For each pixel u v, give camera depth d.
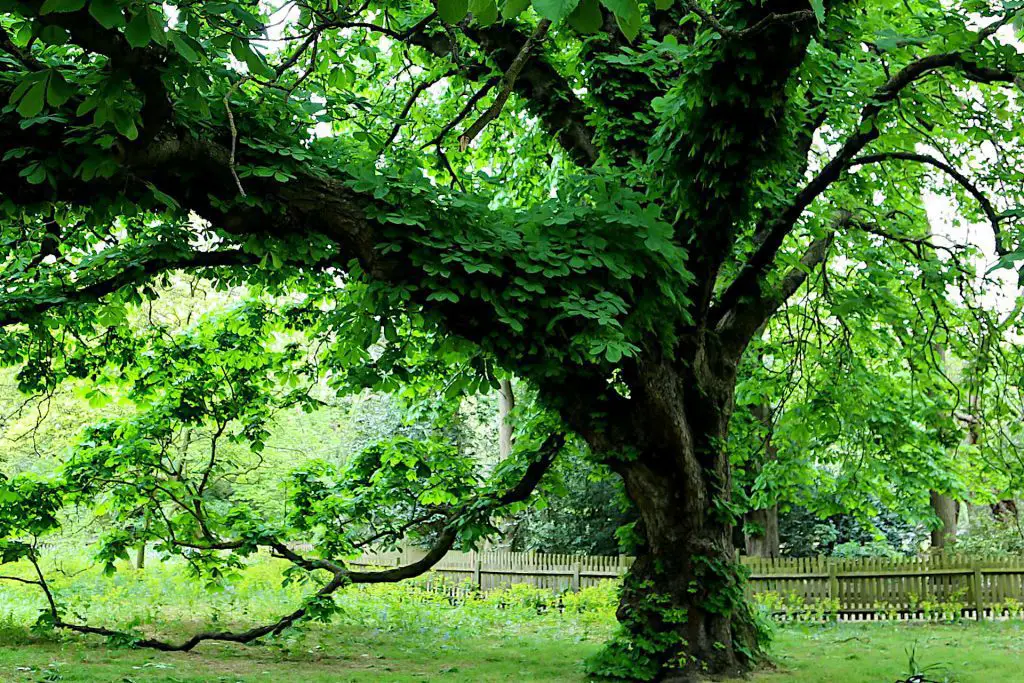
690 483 9.71
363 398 30.30
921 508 18.22
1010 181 10.36
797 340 13.98
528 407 12.32
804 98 9.95
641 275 7.82
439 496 12.12
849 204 12.24
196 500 11.97
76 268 9.81
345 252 8.21
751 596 17.73
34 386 11.05
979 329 12.20
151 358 11.98
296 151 7.04
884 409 14.27
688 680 9.36
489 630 15.20
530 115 11.41
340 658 11.33
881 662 10.98
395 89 13.10
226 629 13.45
